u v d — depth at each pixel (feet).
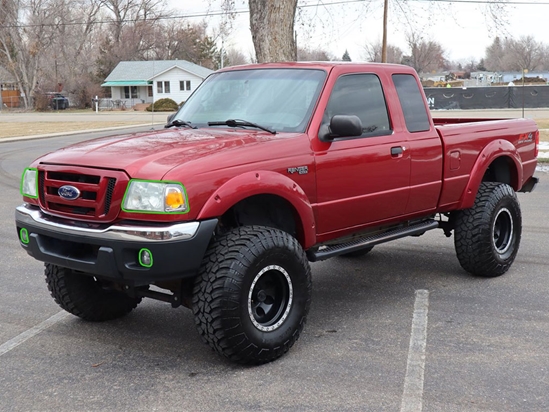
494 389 13.28
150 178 13.48
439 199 19.80
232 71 19.13
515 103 155.33
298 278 15.01
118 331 17.01
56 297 17.03
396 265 23.44
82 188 14.16
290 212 15.79
